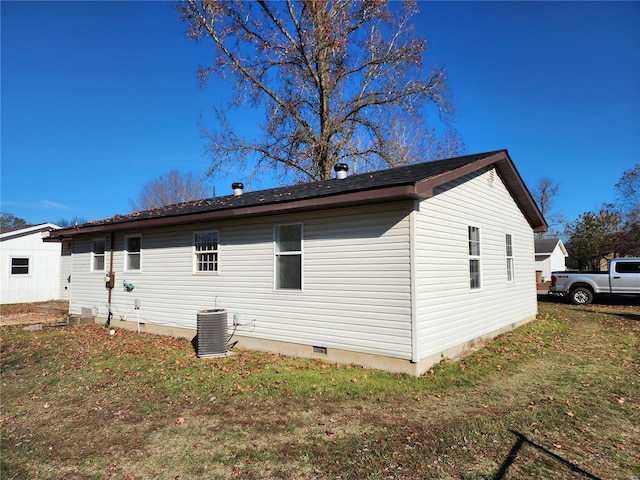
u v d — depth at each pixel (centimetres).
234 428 461
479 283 892
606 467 365
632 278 1647
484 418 475
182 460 391
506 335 984
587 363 732
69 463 394
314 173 2064
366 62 1998
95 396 591
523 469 361
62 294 1850
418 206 659
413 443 412
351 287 707
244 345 873
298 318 783
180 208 1153
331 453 394
